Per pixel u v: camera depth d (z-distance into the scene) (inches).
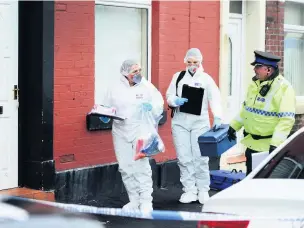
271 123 517.0
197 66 595.2
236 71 802.8
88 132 604.7
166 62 677.3
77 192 593.6
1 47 550.3
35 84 563.5
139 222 538.0
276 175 342.6
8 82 556.1
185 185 614.5
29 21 564.1
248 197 303.6
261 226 288.5
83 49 598.2
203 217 303.9
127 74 546.9
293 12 877.2
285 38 867.4
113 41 646.5
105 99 555.2
